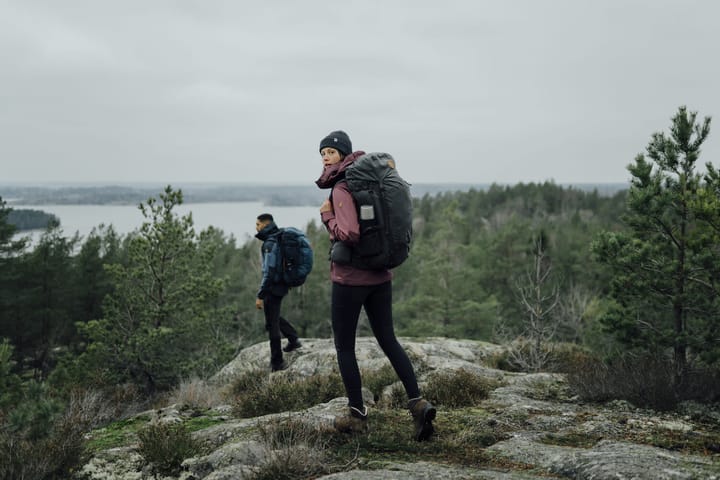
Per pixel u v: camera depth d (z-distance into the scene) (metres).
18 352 25.41
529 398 4.99
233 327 20.19
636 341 5.82
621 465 2.70
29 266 25.27
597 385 4.87
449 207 35.78
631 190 5.94
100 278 26.88
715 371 5.21
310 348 7.47
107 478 3.24
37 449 3.34
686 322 5.75
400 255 3.21
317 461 3.05
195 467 3.27
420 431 3.29
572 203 114.12
